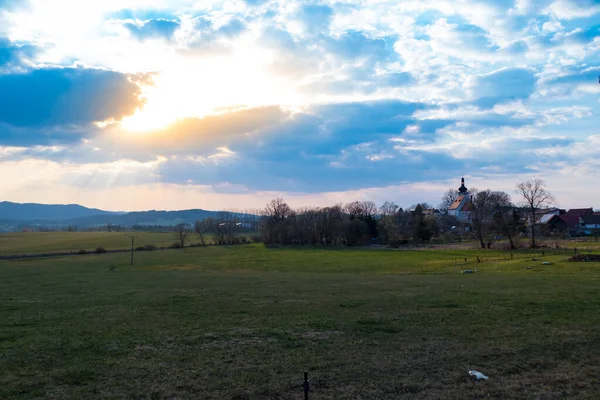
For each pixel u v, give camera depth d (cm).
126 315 2842
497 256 8206
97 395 1441
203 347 1983
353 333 2181
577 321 2261
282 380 1541
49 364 1759
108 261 10469
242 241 17238
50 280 6066
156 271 7912
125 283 5394
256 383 1520
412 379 1533
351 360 1744
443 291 3547
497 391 1418
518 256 7712
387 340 2034
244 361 1764
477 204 12638
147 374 1630
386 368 1645
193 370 1664
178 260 10662
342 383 1508
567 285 3584
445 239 14388
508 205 14412
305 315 2678
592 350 1792
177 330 2339
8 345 2047
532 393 1398
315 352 1869
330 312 2758
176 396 1426
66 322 2617
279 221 16700
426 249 11650
